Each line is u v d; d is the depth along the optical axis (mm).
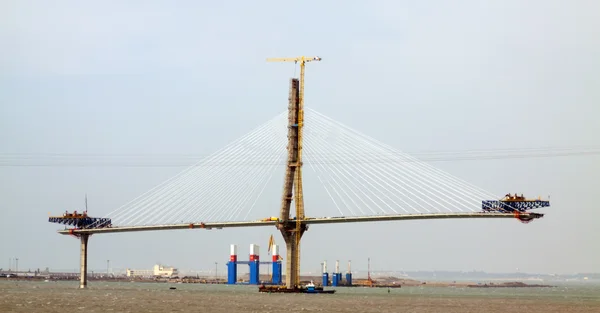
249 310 123062
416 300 178625
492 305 160500
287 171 188625
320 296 184875
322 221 186375
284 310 124688
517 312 136250
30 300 142250
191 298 161625
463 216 172625
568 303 175125
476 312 134000
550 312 137500
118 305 131250
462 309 142500
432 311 133250
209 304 137875
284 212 188250
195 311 119000
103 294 179375
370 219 179750
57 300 144000
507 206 170250
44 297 156125
